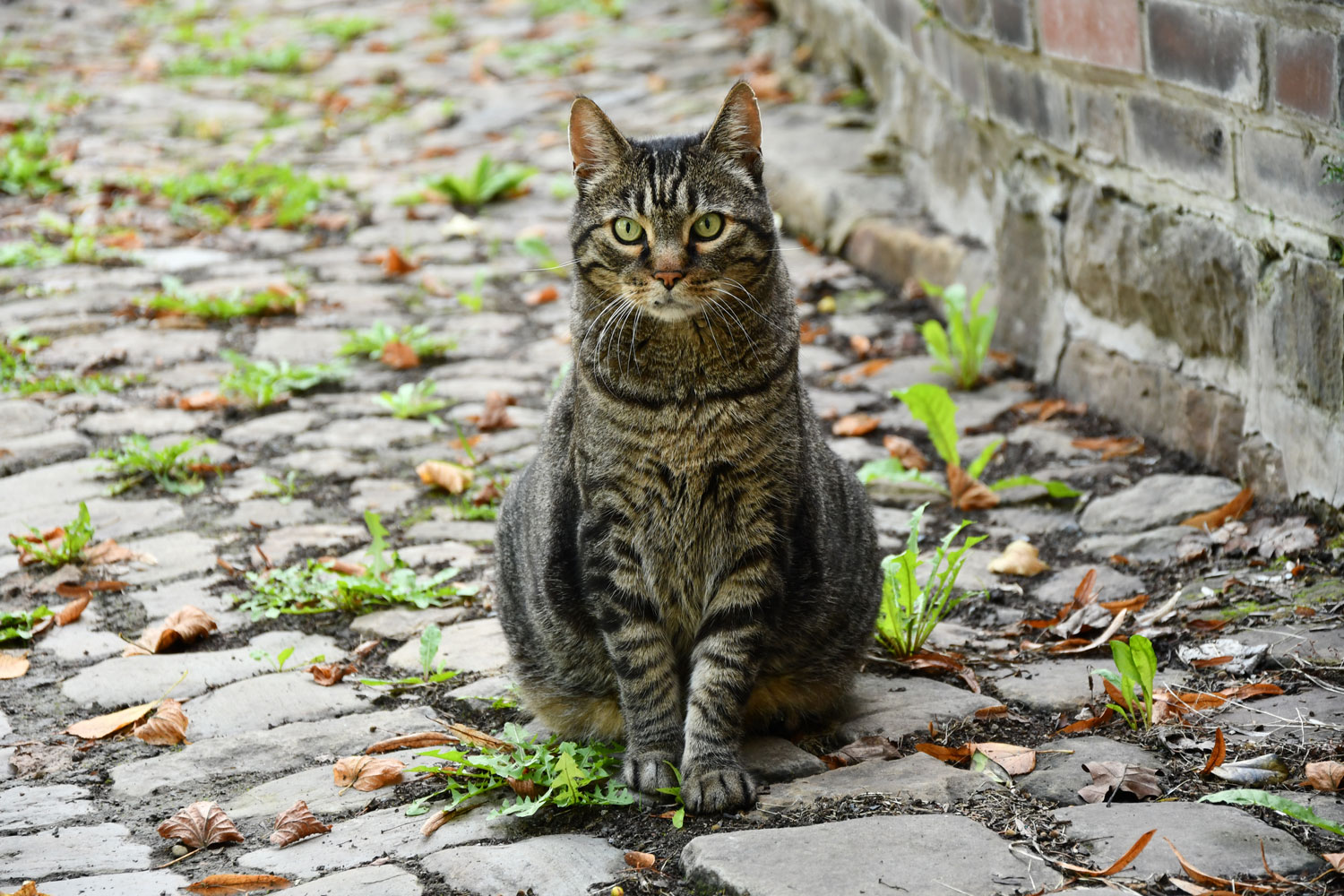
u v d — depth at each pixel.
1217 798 2.80
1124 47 4.89
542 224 8.59
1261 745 3.21
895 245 7.30
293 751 3.62
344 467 5.62
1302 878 2.63
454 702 3.92
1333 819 2.82
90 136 10.38
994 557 4.71
